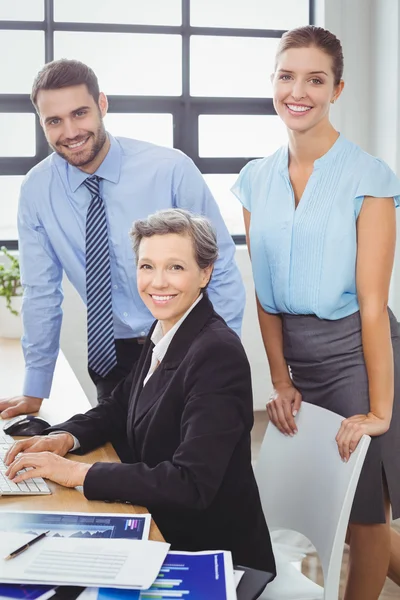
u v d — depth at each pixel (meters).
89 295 2.42
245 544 1.84
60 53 4.84
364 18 4.99
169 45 4.98
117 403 2.16
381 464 2.25
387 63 4.85
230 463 1.80
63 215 2.44
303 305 2.28
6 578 1.31
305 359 2.35
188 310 1.91
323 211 2.21
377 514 2.27
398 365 2.29
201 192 2.49
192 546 1.82
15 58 4.78
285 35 2.21
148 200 2.44
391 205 2.21
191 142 5.11
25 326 2.50
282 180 2.31
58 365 3.10
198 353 1.80
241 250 5.09
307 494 2.01
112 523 1.56
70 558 1.39
